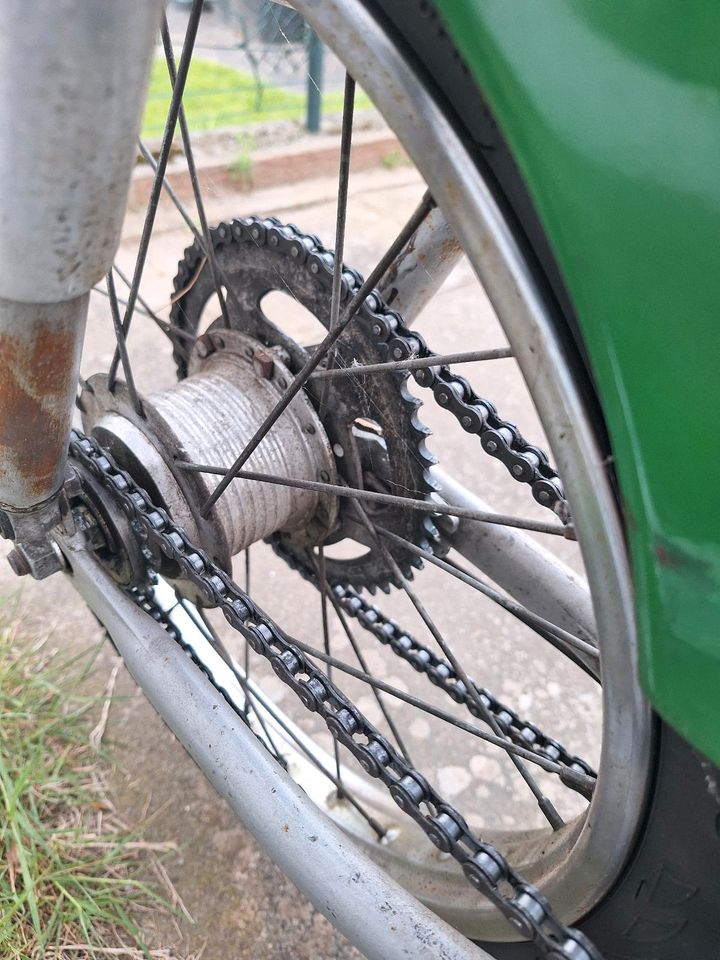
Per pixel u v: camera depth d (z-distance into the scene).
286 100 5.23
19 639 1.95
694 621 0.51
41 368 0.75
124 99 0.55
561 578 1.24
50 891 1.49
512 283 0.54
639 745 0.64
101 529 1.13
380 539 1.21
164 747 1.78
